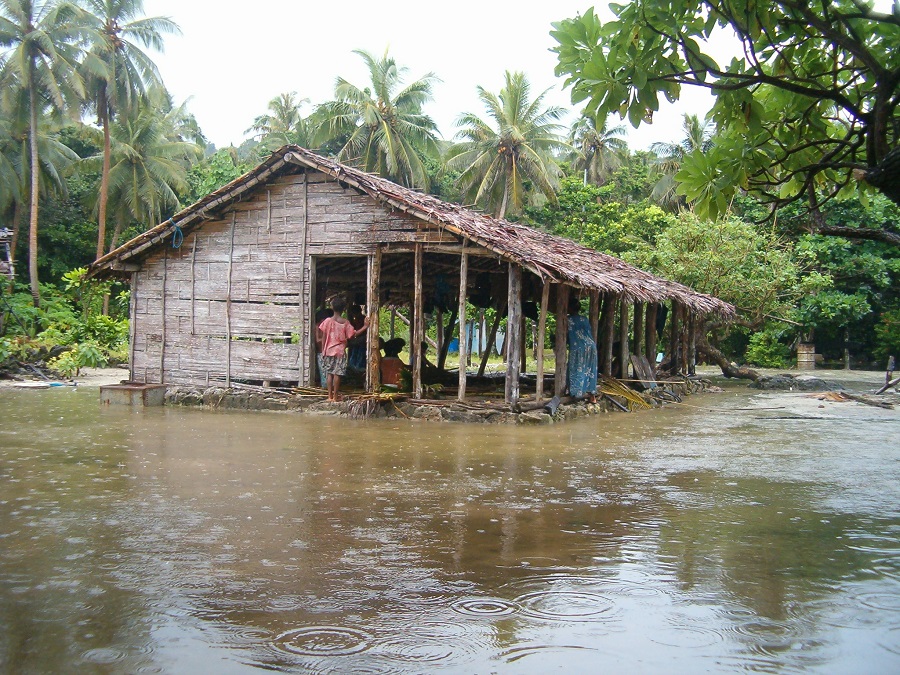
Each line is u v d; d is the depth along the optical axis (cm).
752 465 964
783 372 3022
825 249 2970
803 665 395
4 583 496
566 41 490
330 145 3969
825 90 448
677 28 470
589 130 4506
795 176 563
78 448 1005
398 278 1842
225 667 383
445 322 2994
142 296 1639
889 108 418
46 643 408
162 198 3653
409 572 526
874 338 3272
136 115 3231
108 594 478
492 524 655
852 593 497
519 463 951
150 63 3170
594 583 510
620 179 4322
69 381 2103
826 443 1173
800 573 536
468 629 433
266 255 1522
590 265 1565
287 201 1503
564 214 3584
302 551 569
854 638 428
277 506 704
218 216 1556
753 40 488
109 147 3191
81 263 3850
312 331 1498
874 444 1166
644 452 1058
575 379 1566
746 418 1525
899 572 539
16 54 2825
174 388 1574
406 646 410
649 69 474
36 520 646
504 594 487
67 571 519
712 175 501
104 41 2930
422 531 628
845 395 1941
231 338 1557
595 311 1636
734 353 3625
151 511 679
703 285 2489
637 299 1589
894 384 1978
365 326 1440
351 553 566
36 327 2845
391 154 3347
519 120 3469
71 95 2936
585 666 390
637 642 420
